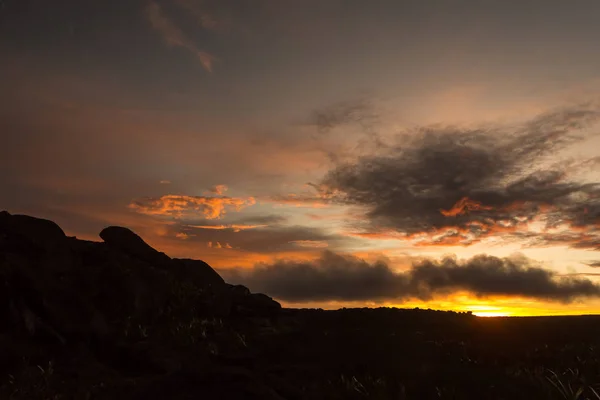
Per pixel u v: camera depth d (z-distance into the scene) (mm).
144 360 9555
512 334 11023
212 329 11852
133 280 12453
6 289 10297
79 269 12320
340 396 7316
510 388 7121
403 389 7148
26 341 9680
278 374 8531
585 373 7578
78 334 10164
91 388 8234
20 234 11930
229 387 7223
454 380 7605
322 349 10156
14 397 7910
